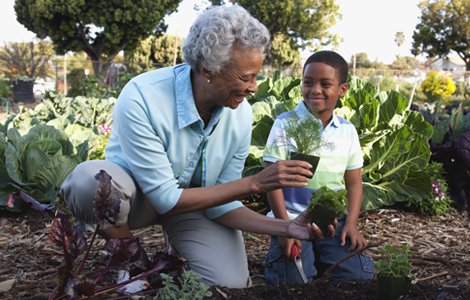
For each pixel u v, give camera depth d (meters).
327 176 2.17
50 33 26.19
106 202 1.44
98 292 1.45
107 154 1.91
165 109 1.68
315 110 2.10
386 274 1.60
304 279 1.88
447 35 36.69
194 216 1.92
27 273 2.14
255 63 1.48
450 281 2.14
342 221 2.19
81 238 1.43
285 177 1.59
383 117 3.66
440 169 3.82
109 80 20.33
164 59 47.09
